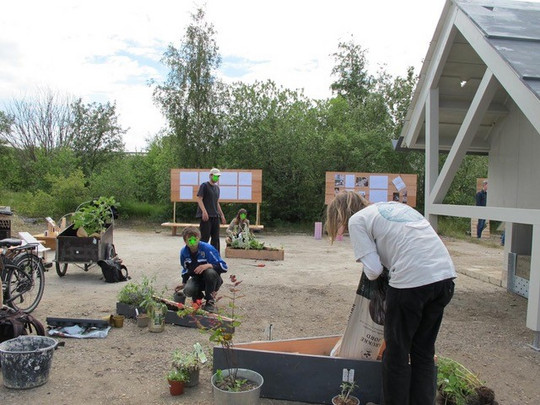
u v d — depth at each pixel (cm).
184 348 487
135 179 2072
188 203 1955
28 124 2577
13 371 383
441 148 979
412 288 302
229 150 1953
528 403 397
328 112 2039
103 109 2505
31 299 679
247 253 1105
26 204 1862
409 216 322
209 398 381
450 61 807
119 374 424
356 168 1975
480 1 759
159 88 1927
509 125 861
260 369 381
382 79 2133
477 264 1117
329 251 1284
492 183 923
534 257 536
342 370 369
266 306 677
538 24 685
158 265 989
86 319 542
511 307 725
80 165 2400
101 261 804
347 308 679
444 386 371
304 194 1972
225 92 1967
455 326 618
